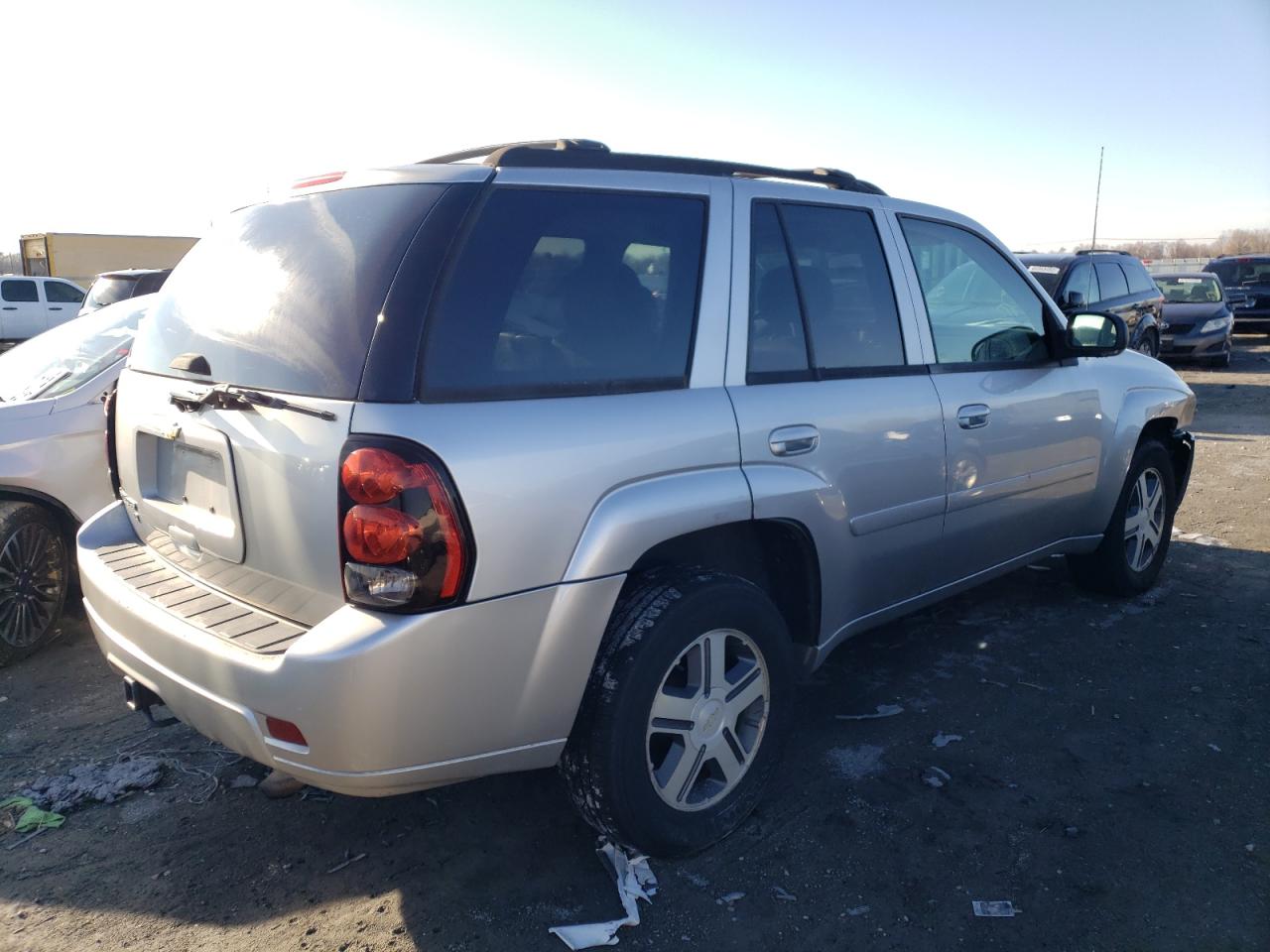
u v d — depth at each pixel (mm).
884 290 3586
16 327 23672
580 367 2639
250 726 2385
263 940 2594
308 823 3141
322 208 2762
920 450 3547
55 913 2705
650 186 2918
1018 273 4289
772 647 3043
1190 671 4219
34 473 4430
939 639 4605
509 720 2486
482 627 2371
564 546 2492
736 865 2898
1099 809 3178
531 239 2604
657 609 2688
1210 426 10859
